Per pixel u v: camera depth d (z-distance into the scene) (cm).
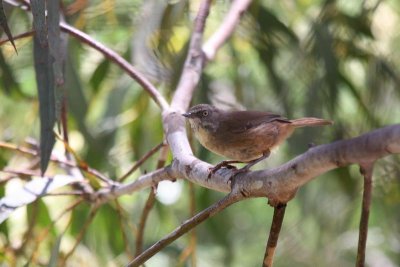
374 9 1199
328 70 1145
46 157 723
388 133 462
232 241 1395
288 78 1206
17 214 1170
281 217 580
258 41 1201
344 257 1547
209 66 1309
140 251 886
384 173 1220
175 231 641
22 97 1245
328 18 1179
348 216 1373
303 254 1530
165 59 1084
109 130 1238
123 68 888
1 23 723
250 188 588
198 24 959
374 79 1238
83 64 1282
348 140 489
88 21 1182
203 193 1284
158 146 863
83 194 875
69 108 1091
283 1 1330
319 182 1366
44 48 738
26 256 1039
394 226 1410
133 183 806
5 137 1250
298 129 1134
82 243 1188
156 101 862
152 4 1035
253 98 1293
